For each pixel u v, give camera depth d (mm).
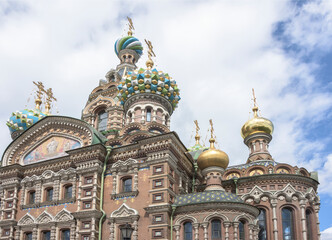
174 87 44469
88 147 32531
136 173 30812
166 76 44000
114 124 46219
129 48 55719
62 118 36250
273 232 33125
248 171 37469
